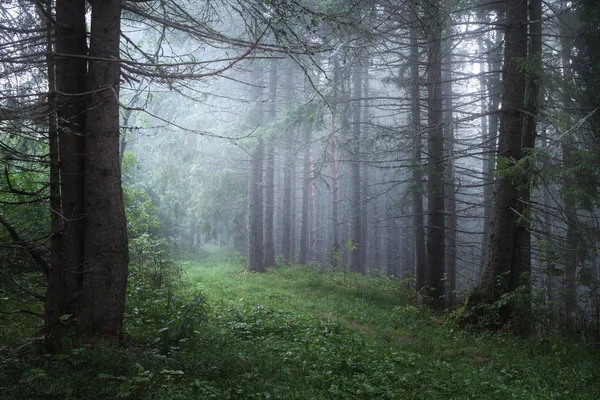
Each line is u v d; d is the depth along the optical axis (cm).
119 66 707
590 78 1193
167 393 495
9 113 589
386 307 1382
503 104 1182
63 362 537
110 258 664
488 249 1181
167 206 2473
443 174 1443
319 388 590
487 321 1084
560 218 1132
